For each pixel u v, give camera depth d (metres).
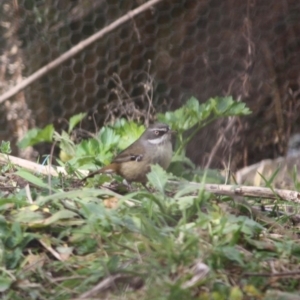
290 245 7.14
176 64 17.22
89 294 6.04
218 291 6.15
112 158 10.58
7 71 16.78
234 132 17.11
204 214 7.22
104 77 16.92
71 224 7.18
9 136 16.81
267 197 8.86
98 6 16.75
